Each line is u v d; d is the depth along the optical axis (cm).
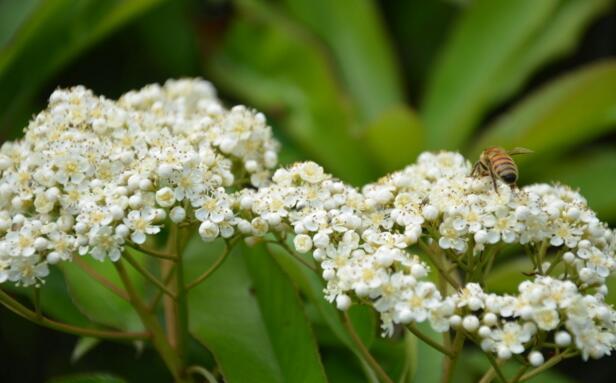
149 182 54
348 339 57
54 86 67
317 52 69
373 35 74
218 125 57
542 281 52
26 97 64
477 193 54
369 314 57
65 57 64
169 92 60
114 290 56
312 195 54
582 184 69
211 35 70
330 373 58
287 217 54
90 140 55
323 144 68
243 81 69
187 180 54
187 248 59
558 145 69
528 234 53
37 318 55
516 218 53
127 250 56
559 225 54
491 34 72
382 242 53
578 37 72
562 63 77
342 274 52
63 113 56
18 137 65
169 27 68
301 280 58
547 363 52
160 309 60
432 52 76
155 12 68
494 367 52
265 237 57
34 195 54
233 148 56
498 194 54
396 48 77
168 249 57
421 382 56
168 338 57
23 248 53
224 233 54
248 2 70
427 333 57
